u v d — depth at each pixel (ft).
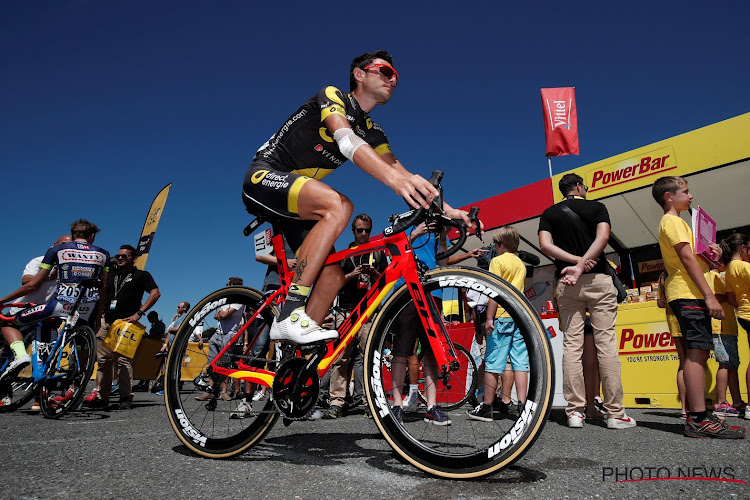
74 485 4.80
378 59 6.72
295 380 5.58
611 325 9.67
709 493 4.45
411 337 8.34
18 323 13.33
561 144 28.50
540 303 30.27
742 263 11.09
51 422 10.89
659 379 13.65
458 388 11.09
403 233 5.90
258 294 6.77
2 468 5.59
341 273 6.39
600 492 4.48
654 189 9.36
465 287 5.44
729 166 19.98
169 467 5.64
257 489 4.63
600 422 10.46
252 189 6.37
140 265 27.35
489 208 28.63
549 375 4.80
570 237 10.27
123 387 14.57
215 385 6.77
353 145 5.54
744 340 12.98
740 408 11.41
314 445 7.20
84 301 13.57
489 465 4.83
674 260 8.52
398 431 5.39
